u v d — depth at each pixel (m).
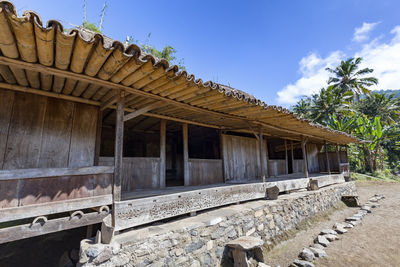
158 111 4.82
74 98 3.73
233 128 6.79
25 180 2.28
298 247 4.79
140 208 3.02
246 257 3.61
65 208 2.48
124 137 6.76
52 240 4.45
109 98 3.74
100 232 2.64
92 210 3.26
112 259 2.46
